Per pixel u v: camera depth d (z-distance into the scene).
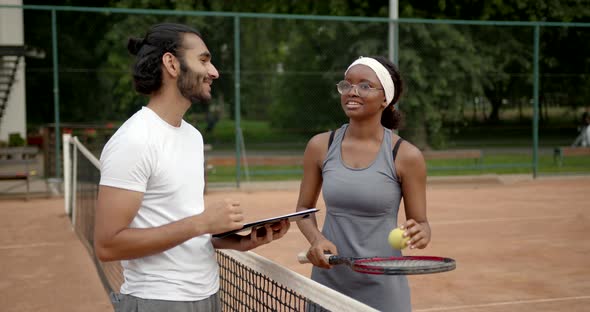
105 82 17.47
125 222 1.91
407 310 2.69
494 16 18.23
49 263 6.75
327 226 2.71
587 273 6.20
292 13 18.81
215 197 11.55
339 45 15.80
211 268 2.17
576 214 9.73
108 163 1.92
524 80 15.95
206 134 18.25
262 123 18.56
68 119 18.11
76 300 5.40
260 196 11.64
